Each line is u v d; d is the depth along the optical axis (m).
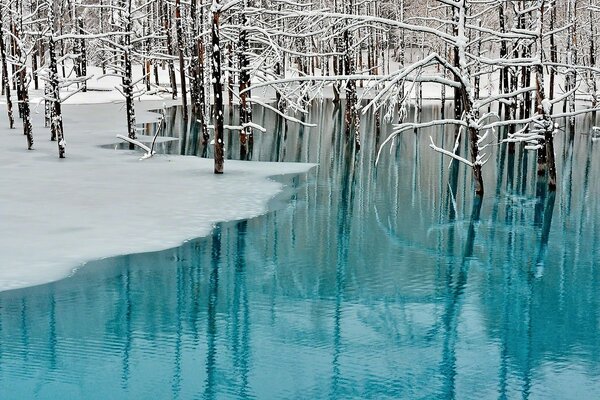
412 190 23.08
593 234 17.77
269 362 10.38
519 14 25.94
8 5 35.56
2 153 27.16
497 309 12.62
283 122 45.28
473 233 17.80
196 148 31.45
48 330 11.33
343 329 11.63
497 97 21.08
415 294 13.36
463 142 36.09
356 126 32.34
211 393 9.36
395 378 9.89
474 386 9.67
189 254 15.21
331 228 17.95
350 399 9.25
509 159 30.05
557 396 9.38
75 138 33.03
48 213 17.41
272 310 12.45
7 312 11.94
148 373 9.96
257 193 21.08
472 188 23.55
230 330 11.54
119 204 18.64
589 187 23.67
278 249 15.97
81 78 26.48
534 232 17.94
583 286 13.88
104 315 11.98
